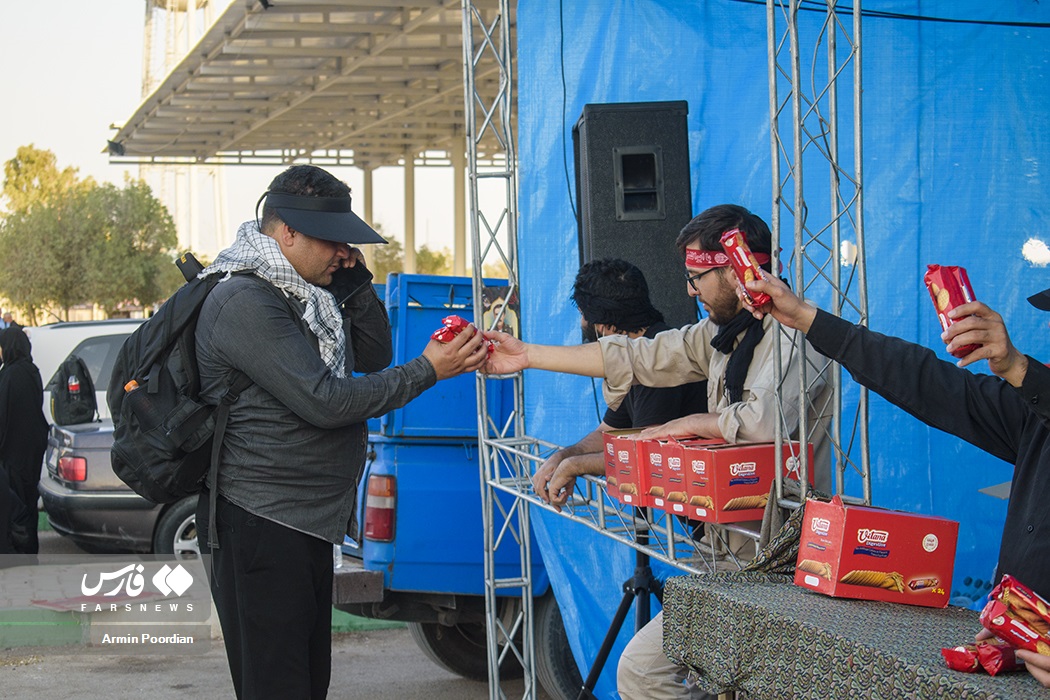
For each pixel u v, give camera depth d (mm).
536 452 4727
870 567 2379
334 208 3045
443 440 5254
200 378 2918
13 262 31156
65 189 41438
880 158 4965
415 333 5355
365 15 12523
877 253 4965
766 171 4973
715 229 3088
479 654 5820
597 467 3787
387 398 2957
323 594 3062
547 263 5273
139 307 32031
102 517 7652
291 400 2838
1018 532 2234
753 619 2338
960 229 4941
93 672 5824
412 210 24156
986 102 4934
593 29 5176
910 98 4941
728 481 2887
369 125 19984
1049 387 2039
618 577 4773
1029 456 2266
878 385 2404
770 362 3035
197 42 13727
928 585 2385
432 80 16438
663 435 3172
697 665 2555
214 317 2871
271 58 14633
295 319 2965
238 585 2912
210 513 2926
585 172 4684
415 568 5121
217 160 23625
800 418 2820
